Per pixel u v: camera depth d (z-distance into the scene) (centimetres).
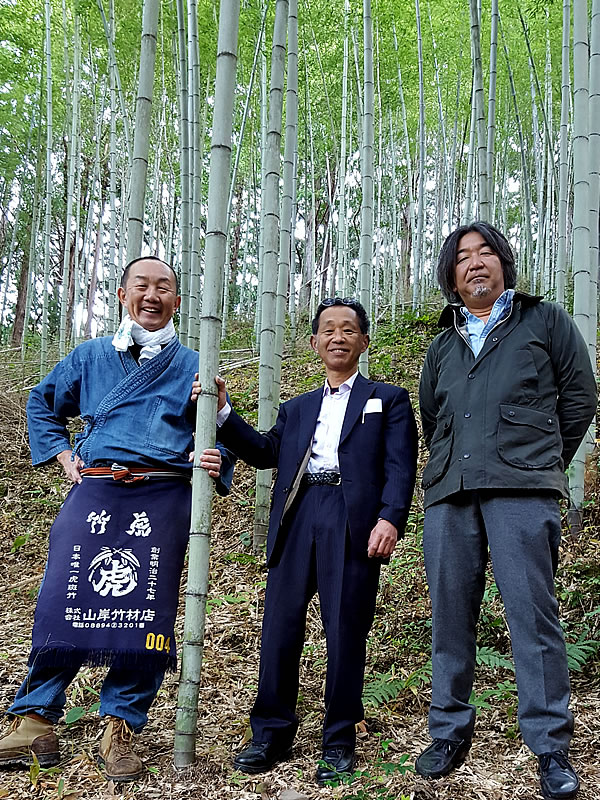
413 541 428
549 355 236
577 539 396
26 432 752
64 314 959
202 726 270
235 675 317
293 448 255
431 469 245
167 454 252
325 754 230
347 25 975
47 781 226
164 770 232
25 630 390
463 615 234
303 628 242
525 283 1192
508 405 229
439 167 1409
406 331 938
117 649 229
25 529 558
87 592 236
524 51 1137
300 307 1513
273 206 463
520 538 220
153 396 258
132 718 236
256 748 233
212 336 237
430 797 209
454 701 229
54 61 1128
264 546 468
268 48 920
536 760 232
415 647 333
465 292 250
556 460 225
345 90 953
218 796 215
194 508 234
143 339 263
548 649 215
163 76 991
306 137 1344
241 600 399
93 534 242
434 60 1133
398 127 1409
